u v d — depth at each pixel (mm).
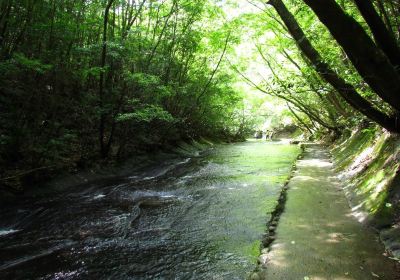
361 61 3854
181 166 13688
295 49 11641
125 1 11875
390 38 4258
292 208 6516
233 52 19469
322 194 7457
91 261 4770
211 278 4160
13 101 8859
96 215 6902
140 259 4797
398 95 4082
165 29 15234
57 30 9883
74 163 9914
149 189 9297
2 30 9172
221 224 6168
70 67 10703
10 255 5008
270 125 45500
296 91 7832
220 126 29516
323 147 19438
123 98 11664
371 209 5535
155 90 12328
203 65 19688
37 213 6988
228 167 13234
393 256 4152
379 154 7168
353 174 8125
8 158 8148
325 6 3475
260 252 4707
